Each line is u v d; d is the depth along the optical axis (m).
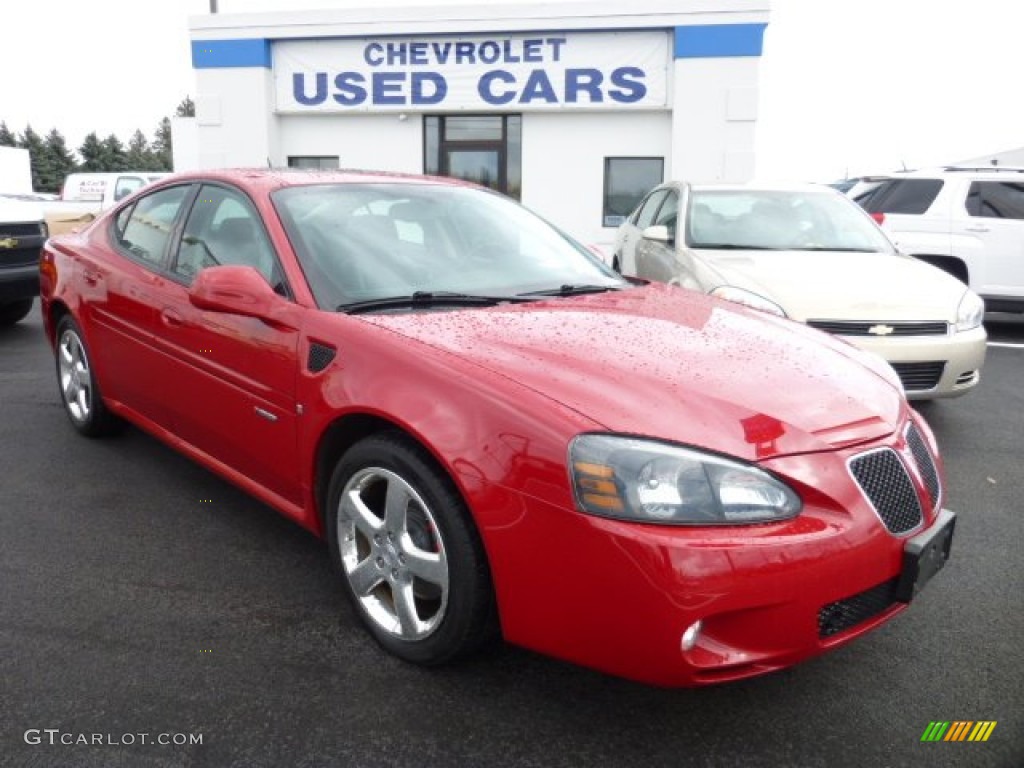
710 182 7.08
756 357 2.58
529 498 2.10
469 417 2.22
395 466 2.41
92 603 2.86
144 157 92.56
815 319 4.76
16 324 8.44
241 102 14.33
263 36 14.04
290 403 2.77
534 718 2.29
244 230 3.22
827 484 2.12
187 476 4.06
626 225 8.67
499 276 3.28
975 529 3.64
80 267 4.21
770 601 2.00
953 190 8.72
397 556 2.48
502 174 14.38
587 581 2.03
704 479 2.03
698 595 1.94
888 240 6.24
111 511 3.64
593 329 2.71
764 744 2.21
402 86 14.02
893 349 4.70
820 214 6.50
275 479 2.98
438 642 2.38
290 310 2.82
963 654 2.64
